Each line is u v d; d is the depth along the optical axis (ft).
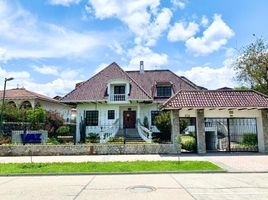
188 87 112.16
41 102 133.49
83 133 96.02
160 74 120.47
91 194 27.96
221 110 65.72
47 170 43.09
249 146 67.97
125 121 107.24
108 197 26.58
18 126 90.33
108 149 65.67
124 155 63.10
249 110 66.13
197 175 39.60
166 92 110.22
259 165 46.52
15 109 102.37
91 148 65.62
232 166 45.60
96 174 41.47
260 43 115.44
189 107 61.36
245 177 37.52
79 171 42.32
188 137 88.22
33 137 78.33
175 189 29.91
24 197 26.91
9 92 131.95
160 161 50.44
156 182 34.30
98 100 102.22
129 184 33.27
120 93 106.11
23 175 41.16
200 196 26.48
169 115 92.84
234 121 71.61
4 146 65.77
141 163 48.34
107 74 112.88
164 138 92.84
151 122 105.70
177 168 43.37
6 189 30.94
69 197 26.73
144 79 118.93
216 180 35.29
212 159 54.19
